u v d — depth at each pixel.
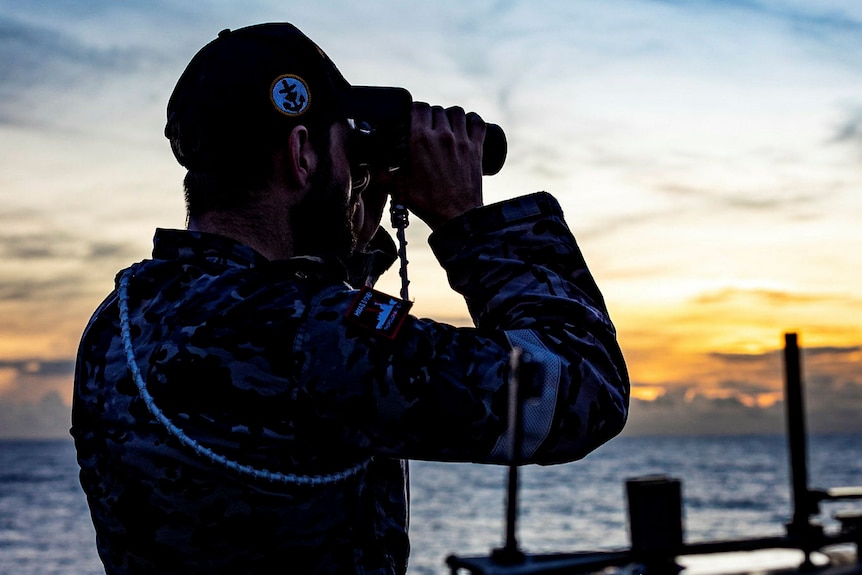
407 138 1.29
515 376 0.93
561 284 1.21
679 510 0.93
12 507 71.75
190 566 1.08
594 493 87.31
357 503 1.15
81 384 1.23
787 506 68.06
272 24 1.30
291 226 1.23
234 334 1.10
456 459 1.10
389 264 1.55
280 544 1.08
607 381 1.15
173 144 1.27
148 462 1.10
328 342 1.09
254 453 1.08
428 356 1.08
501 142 1.41
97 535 1.20
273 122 1.21
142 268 1.22
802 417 1.60
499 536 52.66
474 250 1.24
